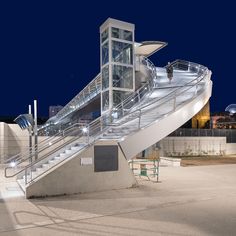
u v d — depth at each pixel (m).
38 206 9.24
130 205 9.31
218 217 7.88
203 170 19.47
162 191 11.72
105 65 22.69
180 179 15.17
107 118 19.86
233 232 6.61
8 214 8.30
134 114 18.00
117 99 21.80
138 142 13.94
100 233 6.59
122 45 22.52
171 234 6.49
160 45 27.38
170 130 15.52
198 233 6.55
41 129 29.59
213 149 38.50
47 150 22.00
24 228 7.03
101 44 23.66
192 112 17.22
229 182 14.20
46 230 6.86
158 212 8.43
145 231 6.71
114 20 22.14
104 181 11.89
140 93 25.31
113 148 12.24
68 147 14.72
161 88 22.88
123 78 22.23
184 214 8.20
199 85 20.39
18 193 11.25
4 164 23.19
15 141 25.02
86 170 11.50
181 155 35.69
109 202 9.75
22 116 20.69
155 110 17.44
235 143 40.75
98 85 30.62
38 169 13.37
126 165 12.52
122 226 7.11
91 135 16.64
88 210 8.70
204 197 10.54
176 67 34.59
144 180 14.80
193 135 38.28
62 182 10.99
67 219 7.76
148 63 29.66
